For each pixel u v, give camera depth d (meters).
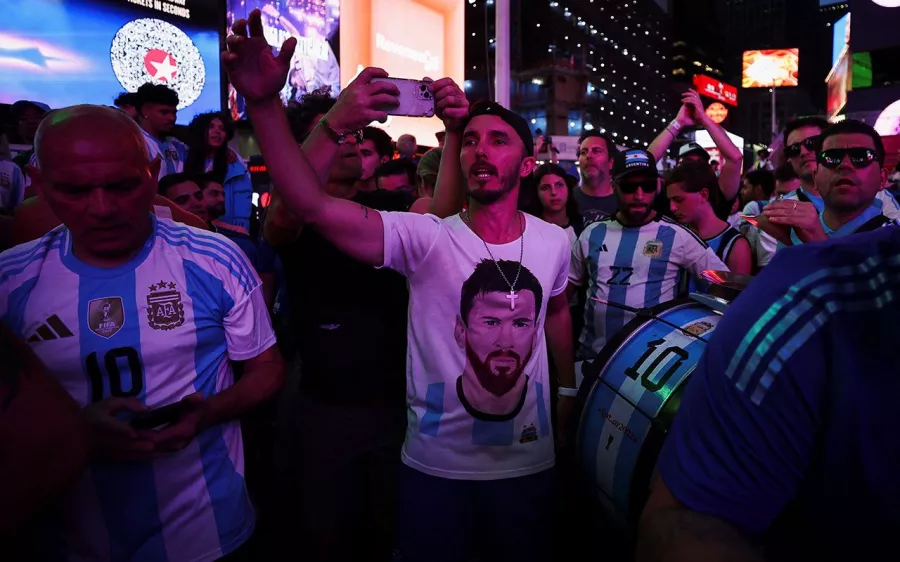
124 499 1.29
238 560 1.47
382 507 2.15
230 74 1.34
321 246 2.03
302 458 2.15
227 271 1.42
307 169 1.47
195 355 1.38
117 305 1.29
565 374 2.16
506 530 1.72
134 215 1.25
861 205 2.34
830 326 0.62
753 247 3.22
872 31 19.11
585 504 2.44
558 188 3.56
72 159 1.16
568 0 78.44
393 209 2.32
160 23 10.75
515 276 1.68
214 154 4.62
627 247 2.74
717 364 0.69
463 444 1.69
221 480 1.41
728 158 3.90
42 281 1.27
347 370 2.05
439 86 1.71
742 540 0.64
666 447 0.73
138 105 4.04
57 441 0.89
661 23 111.00
